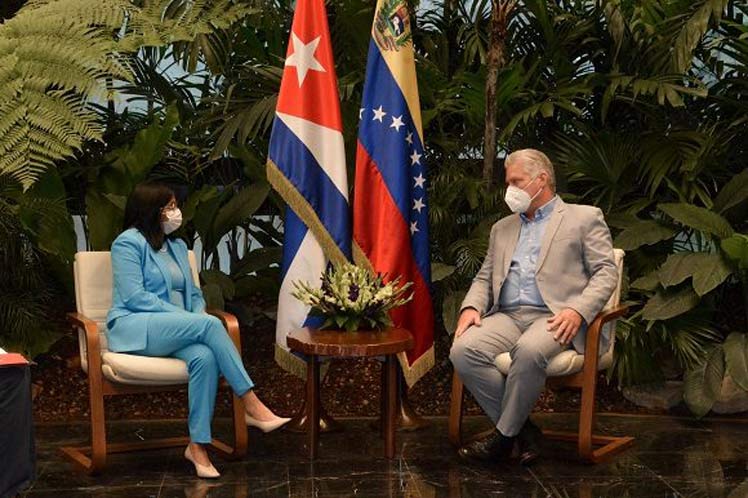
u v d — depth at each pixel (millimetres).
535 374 3975
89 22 5148
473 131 5730
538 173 4258
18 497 3758
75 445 4480
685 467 4156
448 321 5078
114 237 5316
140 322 4082
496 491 3838
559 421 4957
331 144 4738
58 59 4852
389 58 4766
